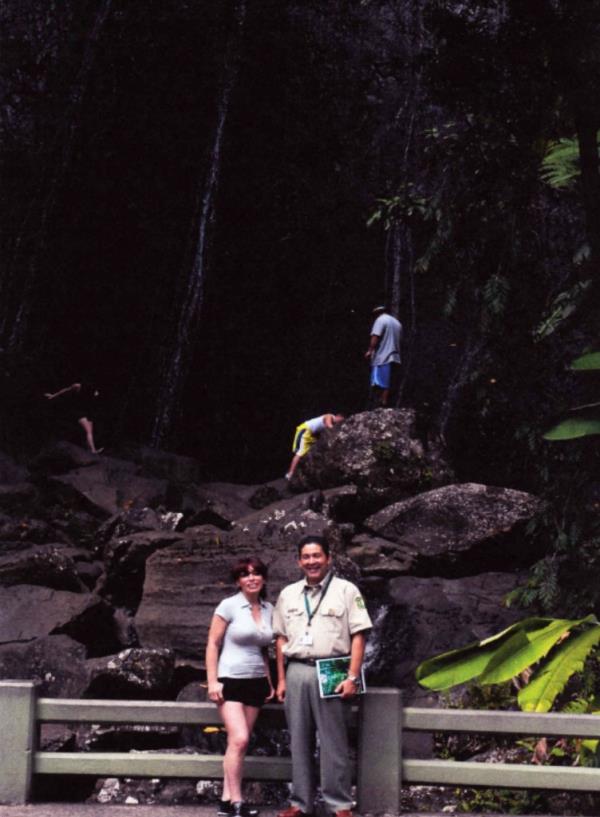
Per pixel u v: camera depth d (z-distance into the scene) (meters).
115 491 13.82
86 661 9.32
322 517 11.81
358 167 22.72
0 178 21.45
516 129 8.61
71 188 21.64
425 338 21.94
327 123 22.72
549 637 6.38
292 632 5.82
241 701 5.91
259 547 11.15
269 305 22.36
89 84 21.91
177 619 10.22
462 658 6.49
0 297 21.11
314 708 5.76
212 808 6.07
